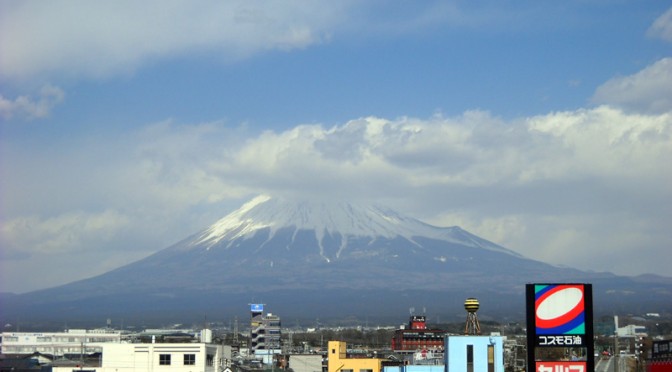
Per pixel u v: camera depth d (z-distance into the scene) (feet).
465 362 417.49
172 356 478.59
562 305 304.09
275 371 648.38
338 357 623.36
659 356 323.57
